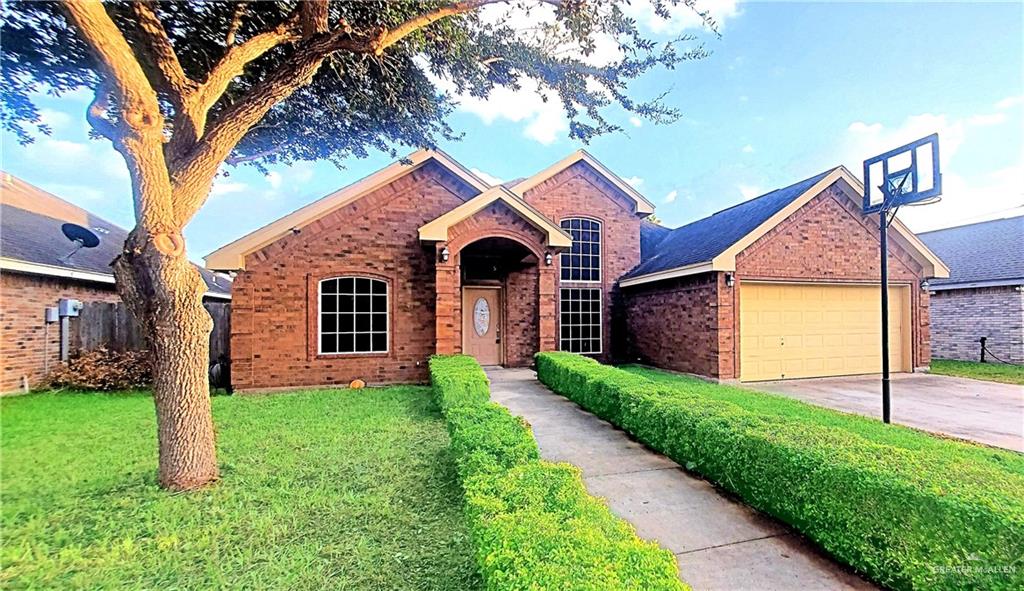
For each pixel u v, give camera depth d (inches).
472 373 293.6
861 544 115.0
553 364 366.9
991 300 560.1
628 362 576.1
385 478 174.4
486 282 506.9
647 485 174.9
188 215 179.2
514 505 104.7
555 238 424.8
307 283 399.2
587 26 231.6
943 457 127.1
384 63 266.1
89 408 309.9
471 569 114.0
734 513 151.0
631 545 86.0
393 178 423.8
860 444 138.6
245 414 283.9
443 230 386.6
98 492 162.4
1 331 360.2
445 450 207.2
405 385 414.0
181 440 167.9
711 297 430.3
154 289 166.6
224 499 156.4
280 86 192.1
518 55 257.1
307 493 160.7
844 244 465.7
